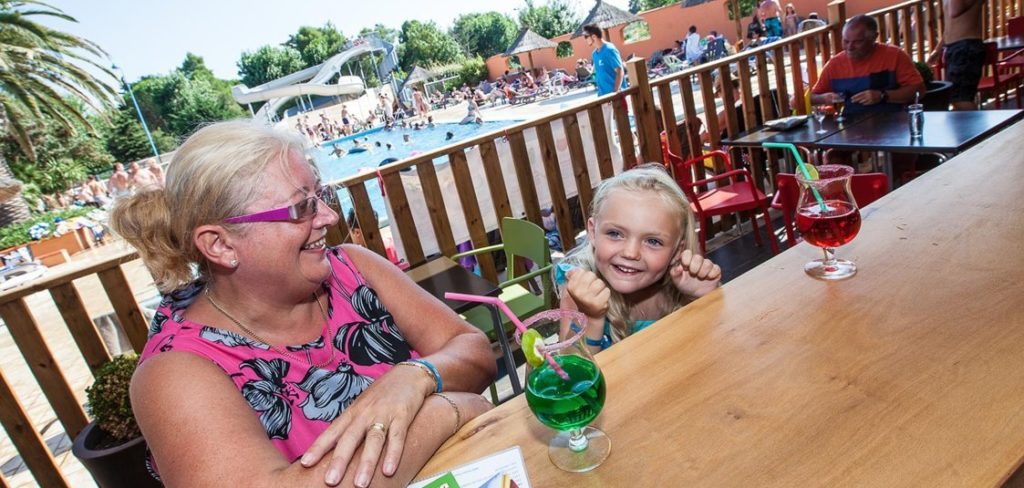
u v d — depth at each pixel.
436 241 3.62
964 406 0.79
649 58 25.17
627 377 1.02
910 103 3.89
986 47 5.23
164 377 1.06
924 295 1.07
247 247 1.11
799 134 3.61
